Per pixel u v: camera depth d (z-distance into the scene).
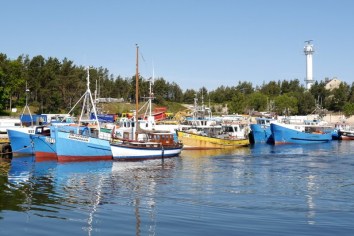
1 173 44.00
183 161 57.75
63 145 53.28
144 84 176.50
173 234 22.78
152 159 59.78
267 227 24.16
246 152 74.19
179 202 30.50
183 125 86.00
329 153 71.94
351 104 192.75
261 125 102.31
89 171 46.16
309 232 23.27
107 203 30.00
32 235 22.47
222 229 23.69
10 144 62.03
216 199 31.69
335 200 31.58
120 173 44.91
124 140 59.44
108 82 186.00
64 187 36.19
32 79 140.12
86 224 24.55
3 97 112.31
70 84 148.62
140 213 27.16
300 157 64.44
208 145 80.81
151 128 73.38
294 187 37.06
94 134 60.66
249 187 36.91
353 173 45.91
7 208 28.20
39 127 61.41
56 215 26.50
